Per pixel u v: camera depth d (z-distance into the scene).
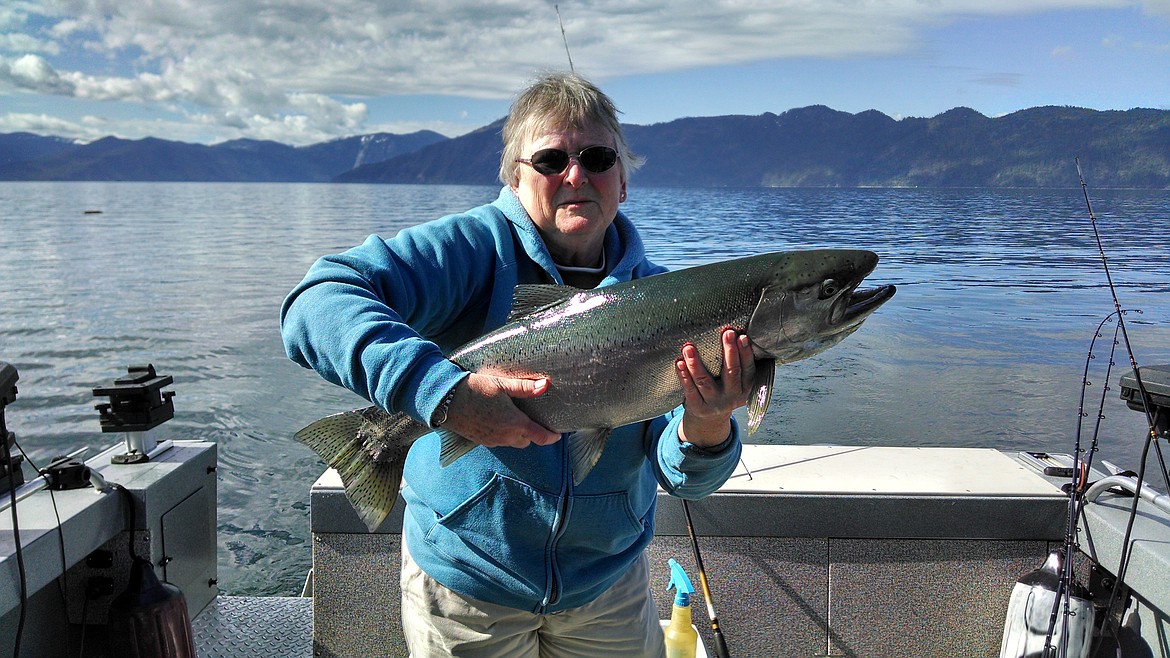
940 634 3.20
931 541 3.16
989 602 3.17
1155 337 18.78
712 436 2.15
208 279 30.02
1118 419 12.62
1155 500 2.89
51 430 12.42
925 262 34.12
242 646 3.29
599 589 2.30
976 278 29.06
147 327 20.14
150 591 2.78
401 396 1.76
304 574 7.61
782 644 3.24
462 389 1.78
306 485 9.88
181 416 12.70
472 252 2.24
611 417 2.17
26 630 2.86
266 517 8.91
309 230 63.50
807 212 81.00
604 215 2.28
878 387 14.20
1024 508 3.12
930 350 17.12
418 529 2.27
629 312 2.13
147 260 37.28
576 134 2.19
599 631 2.35
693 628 3.06
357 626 3.16
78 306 23.47
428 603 2.26
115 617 2.71
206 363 16.23
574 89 2.21
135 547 3.06
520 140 2.28
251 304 23.95
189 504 3.36
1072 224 63.03
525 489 2.13
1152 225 61.53
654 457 2.31
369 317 1.80
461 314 2.32
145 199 161.38
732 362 2.02
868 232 51.44
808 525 3.17
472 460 2.14
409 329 1.86
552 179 2.21
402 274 2.06
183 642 2.82
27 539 2.58
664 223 58.81
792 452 3.60
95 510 2.85
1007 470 3.40
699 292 2.11
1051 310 22.33
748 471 3.36
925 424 12.23
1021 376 15.02
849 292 2.07
